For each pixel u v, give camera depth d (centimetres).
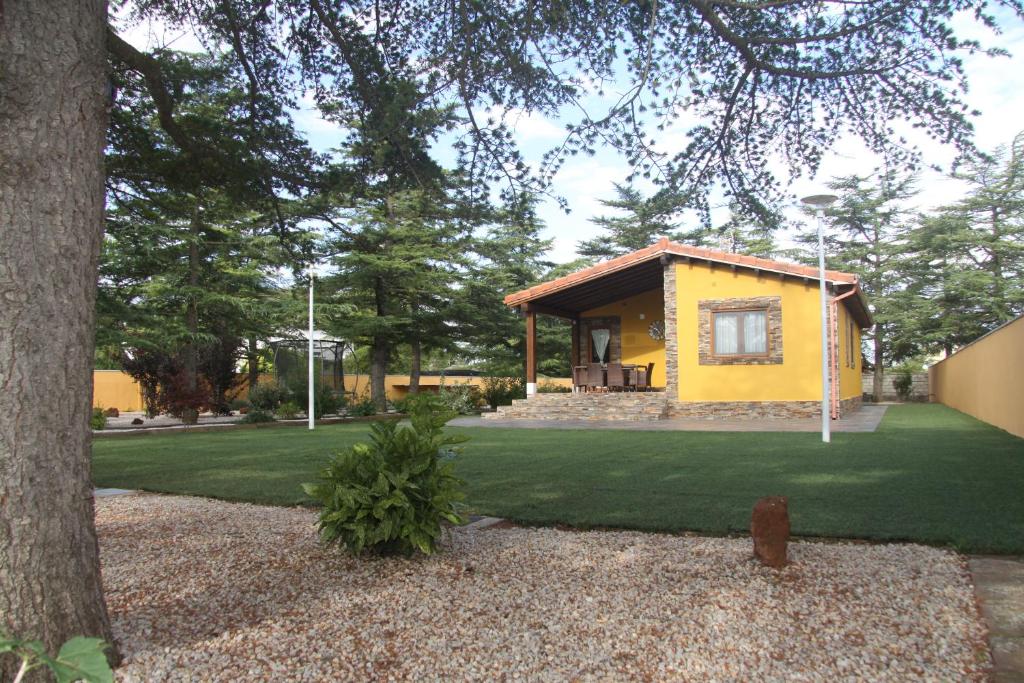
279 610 342
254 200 632
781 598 346
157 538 497
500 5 512
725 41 512
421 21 575
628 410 1705
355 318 2303
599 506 585
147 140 577
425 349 2656
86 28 266
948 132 502
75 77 261
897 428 1324
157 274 1873
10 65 245
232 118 600
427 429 469
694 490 652
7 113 244
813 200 1055
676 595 354
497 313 2531
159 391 1836
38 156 249
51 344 251
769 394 1639
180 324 1775
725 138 555
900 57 486
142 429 1489
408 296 2406
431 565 417
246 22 577
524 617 328
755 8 457
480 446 1090
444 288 2359
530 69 522
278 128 596
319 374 2106
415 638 304
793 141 555
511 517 553
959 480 679
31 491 243
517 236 2461
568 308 2155
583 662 279
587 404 1794
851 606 334
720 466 810
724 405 1673
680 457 907
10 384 241
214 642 302
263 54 601
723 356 1681
